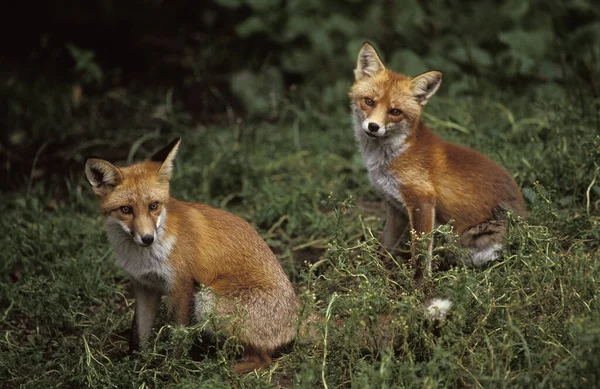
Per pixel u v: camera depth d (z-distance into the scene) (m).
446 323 7.14
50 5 20.66
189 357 8.45
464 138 12.79
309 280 8.00
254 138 14.49
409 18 17.56
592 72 14.70
